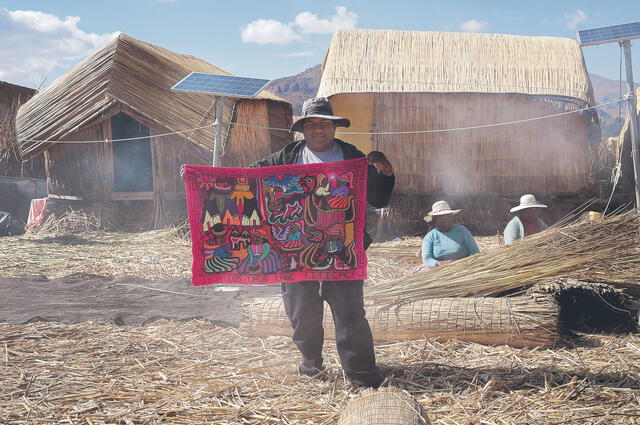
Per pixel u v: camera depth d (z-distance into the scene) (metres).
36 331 5.07
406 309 4.71
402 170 12.85
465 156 12.89
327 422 3.33
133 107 12.71
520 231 6.14
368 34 13.48
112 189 13.30
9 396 3.67
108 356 4.45
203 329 5.18
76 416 3.40
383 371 4.10
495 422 3.31
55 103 13.24
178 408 3.50
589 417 3.35
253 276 3.84
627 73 8.48
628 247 4.91
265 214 3.84
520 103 12.79
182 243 11.32
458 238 5.93
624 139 12.84
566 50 13.52
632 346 4.52
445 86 12.67
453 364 4.24
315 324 3.94
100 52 13.37
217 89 7.23
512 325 4.52
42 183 14.77
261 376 4.05
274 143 14.93
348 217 3.82
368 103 12.85
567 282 4.78
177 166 13.23
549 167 12.88
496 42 13.52
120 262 8.98
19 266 8.54
